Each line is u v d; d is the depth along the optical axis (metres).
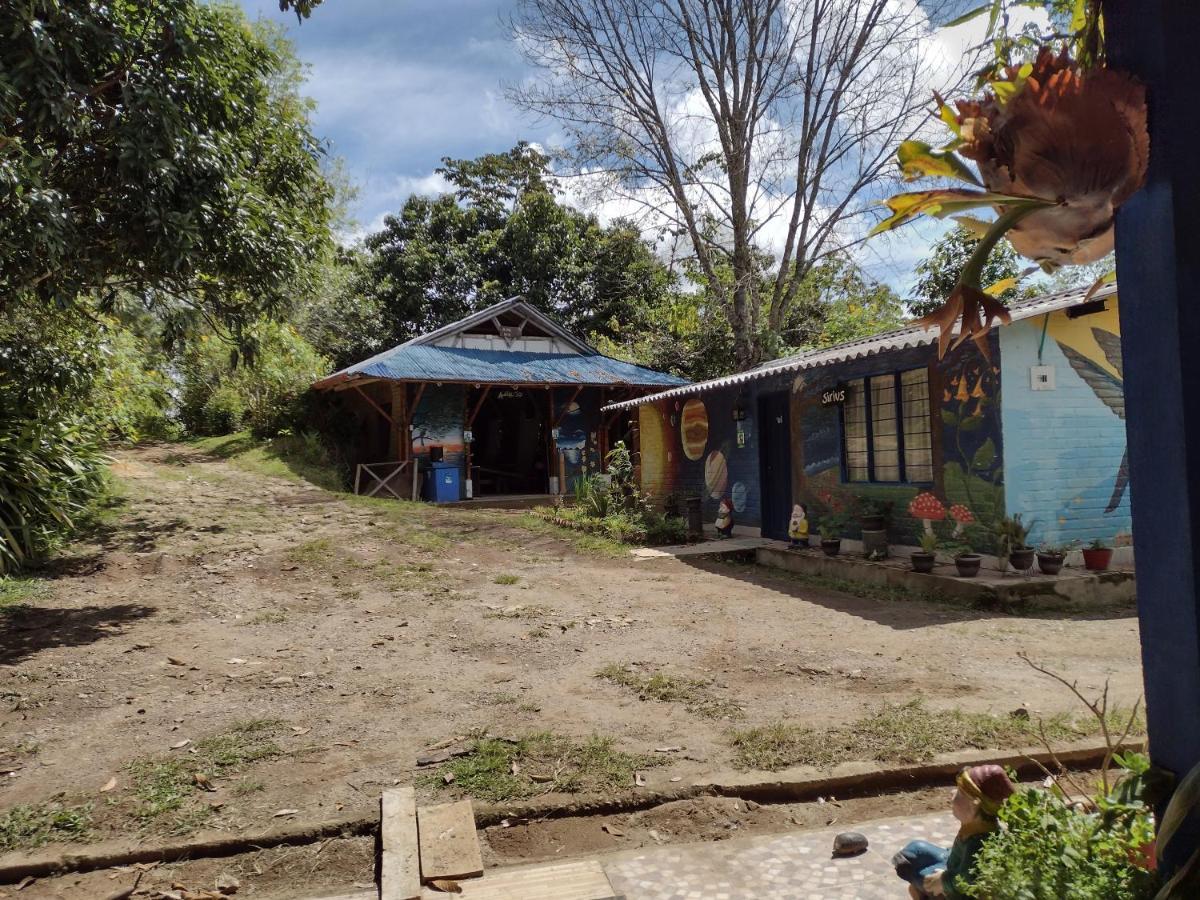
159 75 7.62
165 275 8.35
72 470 11.86
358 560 10.71
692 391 14.10
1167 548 1.67
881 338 10.84
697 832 3.61
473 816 3.65
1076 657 6.05
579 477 20.86
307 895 3.20
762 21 19.67
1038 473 8.59
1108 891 1.83
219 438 22.86
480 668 6.21
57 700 5.57
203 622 7.85
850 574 9.74
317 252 9.98
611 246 29.00
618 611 8.16
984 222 1.64
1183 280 1.58
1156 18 1.57
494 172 33.06
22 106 6.92
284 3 6.66
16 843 3.55
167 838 3.56
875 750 4.24
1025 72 1.51
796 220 20.48
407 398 19.58
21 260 6.98
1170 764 1.71
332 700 5.48
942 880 2.26
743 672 5.92
